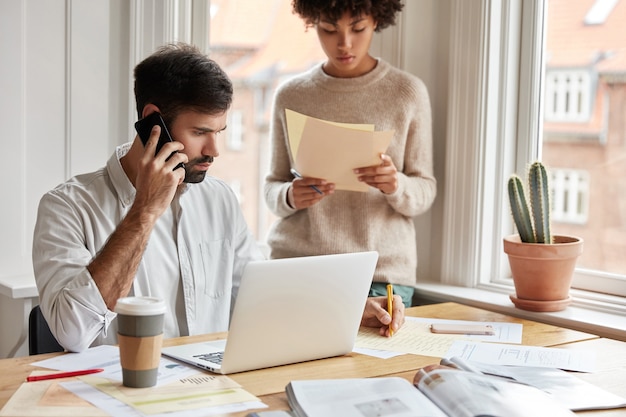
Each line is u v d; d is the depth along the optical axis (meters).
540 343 1.87
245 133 10.00
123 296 1.70
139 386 1.43
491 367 1.58
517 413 1.29
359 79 2.58
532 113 2.69
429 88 2.84
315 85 2.63
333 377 1.56
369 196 2.56
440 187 2.83
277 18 8.98
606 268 2.80
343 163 2.29
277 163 2.71
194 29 2.76
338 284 1.62
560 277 2.29
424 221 2.87
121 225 1.71
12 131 2.48
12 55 2.46
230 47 9.16
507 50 2.67
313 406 1.33
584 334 1.97
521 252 2.28
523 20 2.68
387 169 2.30
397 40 2.84
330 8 2.38
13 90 2.47
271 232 2.69
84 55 2.57
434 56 2.82
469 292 2.63
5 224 2.49
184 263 1.99
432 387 1.41
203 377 1.52
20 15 2.46
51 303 1.68
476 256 2.69
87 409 1.32
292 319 1.58
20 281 2.41
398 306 1.96
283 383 1.51
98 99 2.61
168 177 1.73
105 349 1.70
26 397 1.37
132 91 2.66
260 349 1.57
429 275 2.88
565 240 2.37
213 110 1.78
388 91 2.57
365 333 1.90
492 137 2.68
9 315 2.49
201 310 2.02
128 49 2.64
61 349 1.82
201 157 1.83
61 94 2.56
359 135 2.21
